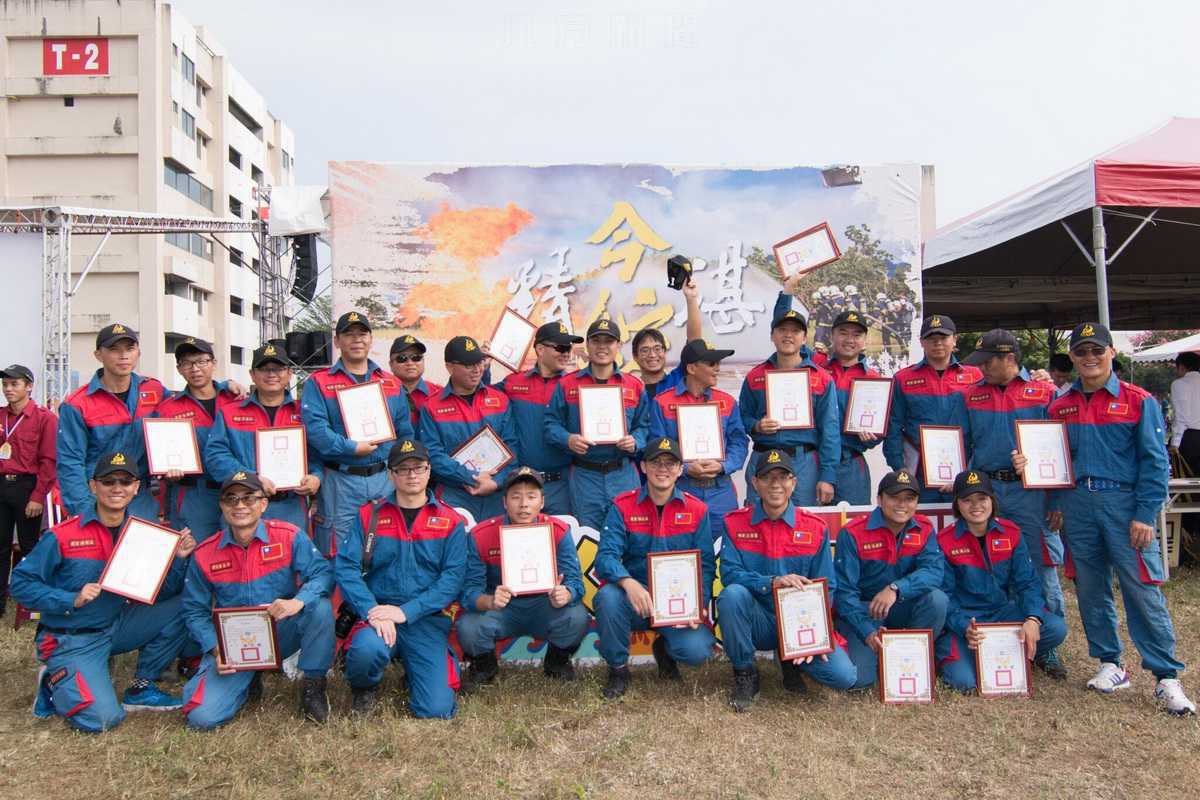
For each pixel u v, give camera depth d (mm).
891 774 3693
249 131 41031
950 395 5754
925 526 4797
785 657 4434
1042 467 4801
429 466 4625
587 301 7543
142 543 4395
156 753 3838
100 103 30375
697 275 7621
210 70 35719
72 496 5125
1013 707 4445
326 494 5234
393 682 4742
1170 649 4484
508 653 5184
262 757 3801
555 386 5711
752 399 5965
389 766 3727
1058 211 7191
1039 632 4773
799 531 4688
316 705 4238
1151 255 10672
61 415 5230
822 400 5699
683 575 4637
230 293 37062
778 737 4066
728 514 4820
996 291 11859
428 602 4414
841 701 4555
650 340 5668
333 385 5328
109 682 4355
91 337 30047
